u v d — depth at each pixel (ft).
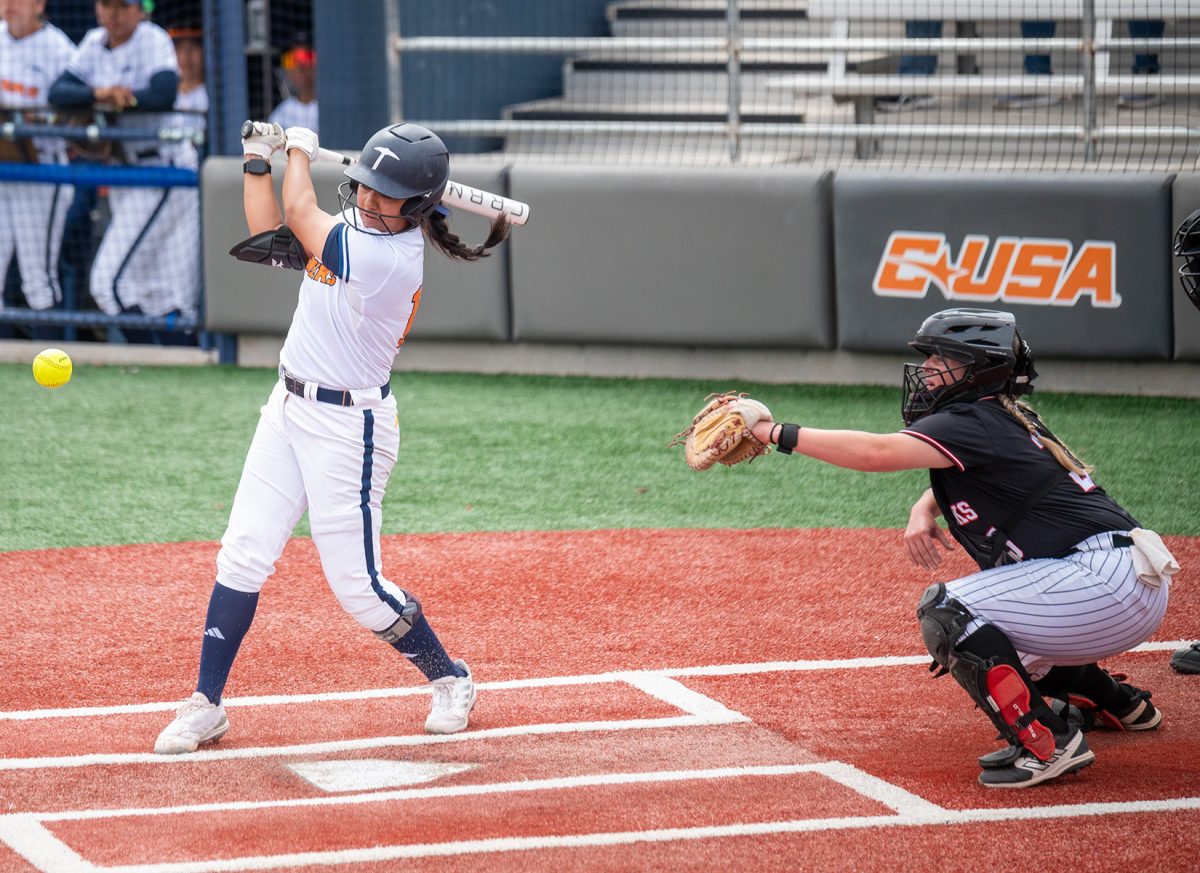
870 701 50.93
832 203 106.63
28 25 119.03
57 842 38.83
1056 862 37.47
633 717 49.42
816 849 38.34
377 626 46.65
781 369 111.65
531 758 45.52
